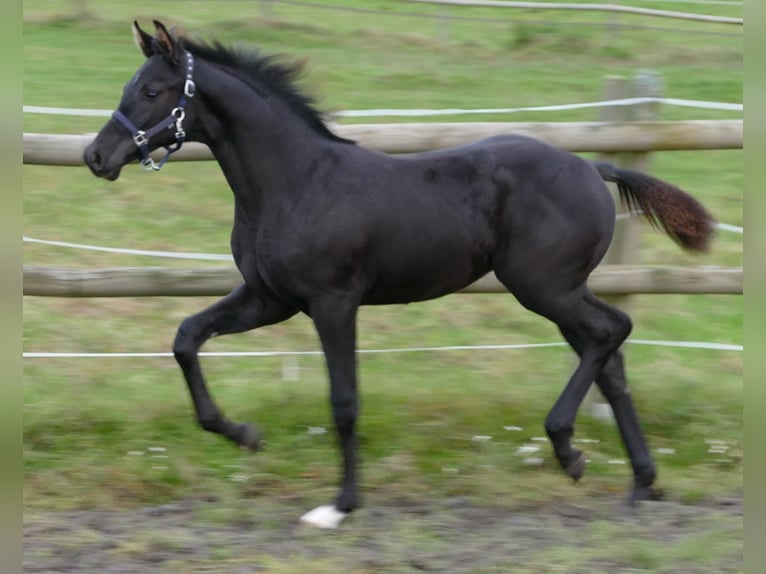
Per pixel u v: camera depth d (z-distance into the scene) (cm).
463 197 777
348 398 765
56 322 1131
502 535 757
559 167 788
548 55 2102
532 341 1136
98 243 1273
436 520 784
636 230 934
